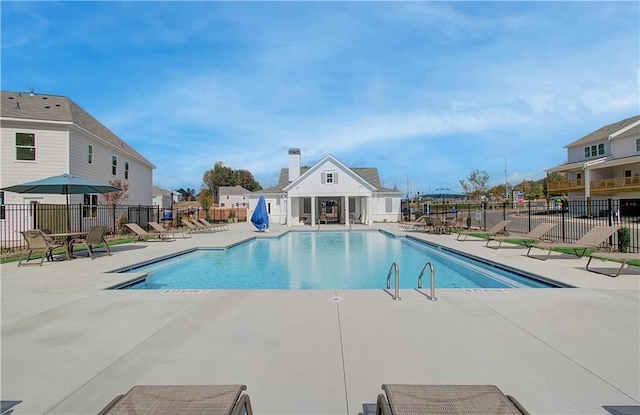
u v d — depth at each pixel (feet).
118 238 57.62
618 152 102.63
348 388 9.44
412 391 6.90
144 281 26.86
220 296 19.10
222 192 225.56
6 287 21.61
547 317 15.19
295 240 62.95
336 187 90.58
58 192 41.06
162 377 10.09
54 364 10.97
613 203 97.86
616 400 8.75
